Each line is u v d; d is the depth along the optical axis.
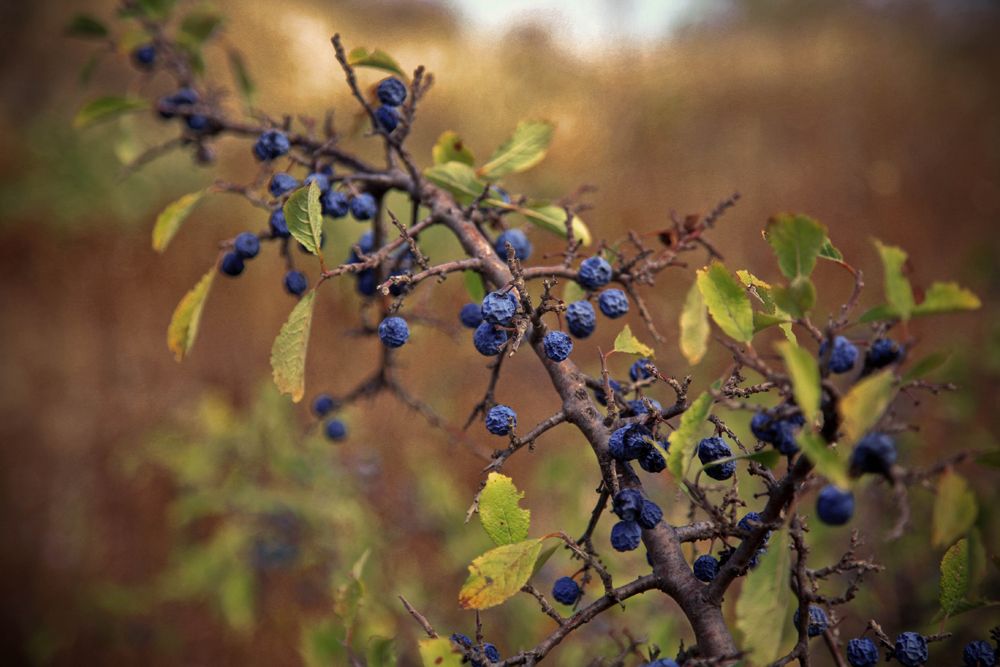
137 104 2.69
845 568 1.35
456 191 1.94
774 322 1.23
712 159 9.83
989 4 15.37
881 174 9.88
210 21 2.92
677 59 11.68
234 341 6.99
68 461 6.09
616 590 1.31
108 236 7.76
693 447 1.18
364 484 3.98
